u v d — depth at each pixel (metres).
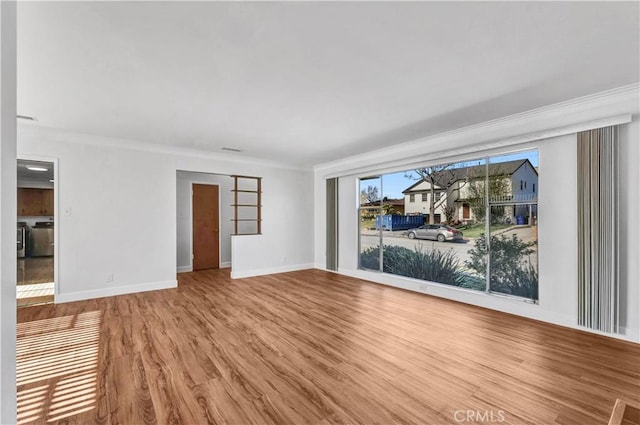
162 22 1.80
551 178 3.35
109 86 2.71
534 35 1.97
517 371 2.33
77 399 1.97
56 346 2.77
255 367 2.39
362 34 1.95
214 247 7.25
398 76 2.56
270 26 1.86
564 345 2.78
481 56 2.24
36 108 3.28
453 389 2.09
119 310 3.86
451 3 1.65
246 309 3.93
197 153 5.52
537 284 3.57
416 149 4.80
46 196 7.27
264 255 6.45
